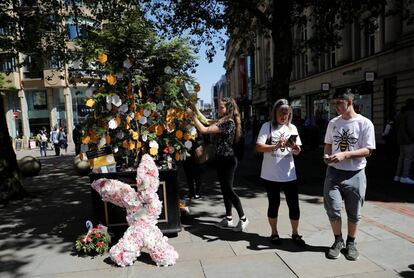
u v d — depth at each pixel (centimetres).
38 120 3669
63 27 1102
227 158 486
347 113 394
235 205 495
